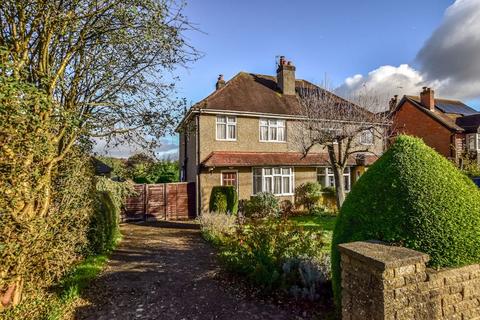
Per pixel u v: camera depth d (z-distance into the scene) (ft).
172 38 20.29
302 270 17.12
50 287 17.98
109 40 18.39
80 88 20.62
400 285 9.11
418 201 11.19
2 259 11.80
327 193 59.67
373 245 10.60
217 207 50.34
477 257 10.47
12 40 14.34
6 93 11.05
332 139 39.40
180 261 25.52
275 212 49.26
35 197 13.75
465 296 10.18
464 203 11.15
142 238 36.60
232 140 56.24
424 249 10.47
